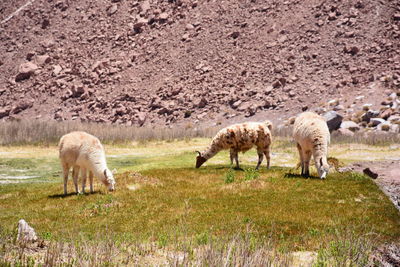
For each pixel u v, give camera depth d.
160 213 17.95
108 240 12.02
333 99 112.25
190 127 115.12
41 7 189.62
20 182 32.41
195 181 25.30
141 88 139.25
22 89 151.00
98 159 22.77
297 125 25.41
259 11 156.38
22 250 10.73
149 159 46.41
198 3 169.00
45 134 69.12
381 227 15.52
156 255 11.66
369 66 120.88
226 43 148.25
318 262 11.11
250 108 116.50
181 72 142.00
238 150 30.42
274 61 134.38
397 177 28.75
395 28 131.25
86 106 137.12
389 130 83.88
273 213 17.28
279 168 31.02
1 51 173.62
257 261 9.90
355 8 142.75
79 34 171.88
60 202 21.27
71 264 9.84
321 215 16.95
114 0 182.62
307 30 141.38
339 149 57.66
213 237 13.02
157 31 163.25
